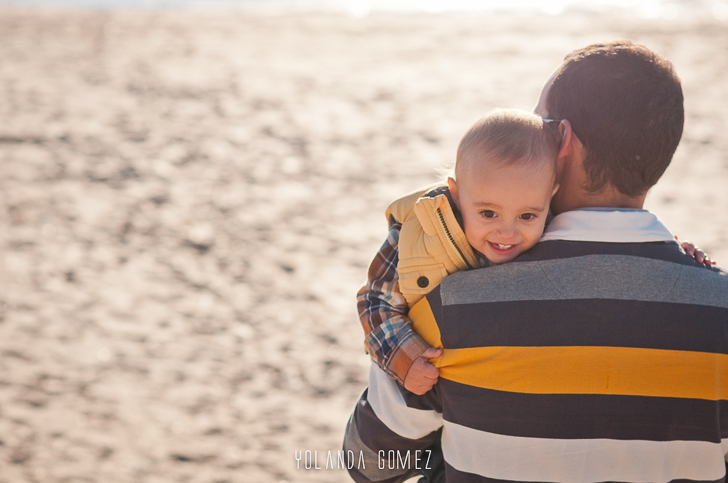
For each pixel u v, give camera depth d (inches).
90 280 225.8
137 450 145.6
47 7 881.5
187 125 388.2
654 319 47.3
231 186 306.5
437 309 51.6
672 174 307.4
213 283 223.8
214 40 613.0
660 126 49.1
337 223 269.7
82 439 149.3
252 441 148.6
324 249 247.8
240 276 228.4
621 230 49.1
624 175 50.5
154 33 644.7
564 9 876.6
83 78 479.5
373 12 846.5
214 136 371.6
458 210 54.4
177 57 544.4
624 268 48.0
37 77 479.8
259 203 288.8
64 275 228.7
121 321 201.0
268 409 160.7
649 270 48.1
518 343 48.2
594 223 49.3
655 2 904.3
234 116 405.4
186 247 249.3
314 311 206.1
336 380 172.2
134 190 300.2
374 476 59.3
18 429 151.8
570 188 53.2
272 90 458.3
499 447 49.2
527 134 50.2
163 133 374.0
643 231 49.3
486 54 553.6
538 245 50.6
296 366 178.5
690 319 47.5
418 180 313.0
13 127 375.6
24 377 172.6
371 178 316.8
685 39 574.9
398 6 933.8
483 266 53.9
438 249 52.6
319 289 219.1
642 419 47.6
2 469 137.7
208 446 147.1
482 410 49.3
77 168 322.7
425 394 53.1
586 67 50.5
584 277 48.1
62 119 391.5
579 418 47.7
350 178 316.8
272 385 170.6
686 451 48.4
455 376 50.4
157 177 315.3
